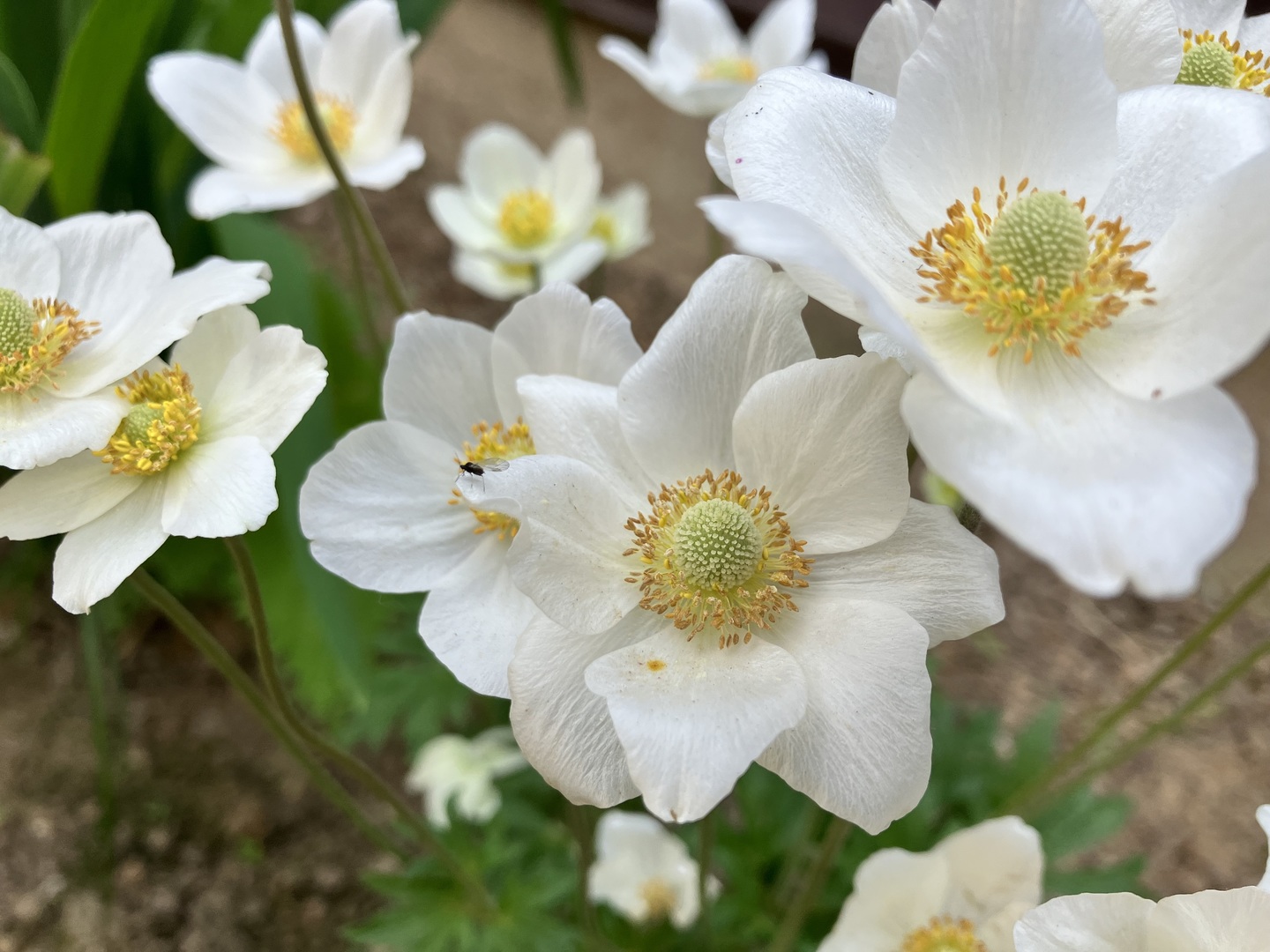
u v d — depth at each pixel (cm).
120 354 13
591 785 11
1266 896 11
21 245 14
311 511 13
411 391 14
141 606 33
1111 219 12
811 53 44
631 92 50
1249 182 10
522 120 48
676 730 11
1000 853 15
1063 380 11
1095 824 23
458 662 13
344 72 24
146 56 27
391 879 21
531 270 33
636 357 14
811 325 38
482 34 52
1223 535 9
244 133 24
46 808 30
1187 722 32
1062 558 9
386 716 26
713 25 33
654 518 12
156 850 29
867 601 11
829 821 24
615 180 46
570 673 12
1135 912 11
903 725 11
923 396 10
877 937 16
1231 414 10
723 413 12
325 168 24
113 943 28
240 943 28
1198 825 30
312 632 28
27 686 32
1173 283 11
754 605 12
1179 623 34
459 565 13
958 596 11
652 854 24
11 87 24
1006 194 12
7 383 13
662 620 12
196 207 23
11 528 13
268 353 13
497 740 27
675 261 44
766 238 9
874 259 11
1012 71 11
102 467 13
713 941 23
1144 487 9
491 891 23
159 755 31
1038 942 11
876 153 12
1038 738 24
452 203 33
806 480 12
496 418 15
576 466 12
